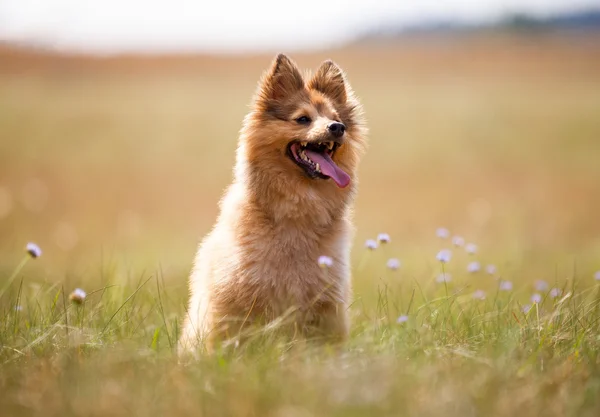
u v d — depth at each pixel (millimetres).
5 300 9000
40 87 53688
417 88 55406
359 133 7738
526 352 5766
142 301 8055
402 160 33875
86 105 47031
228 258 6578
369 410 4512
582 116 42562
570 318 6586
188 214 24734
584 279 11062
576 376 5227
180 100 49875
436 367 5250
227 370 5230
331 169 6844
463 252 14484
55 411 4516
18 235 20547
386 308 7984
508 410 4562
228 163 33719
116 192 27953
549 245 17109
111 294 8102
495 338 6152
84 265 12938
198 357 5758
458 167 32312
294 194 6762
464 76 61406
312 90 7711
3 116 42812
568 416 4527
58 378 5023
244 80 60188
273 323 5969
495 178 30156
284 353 5809
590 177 29844
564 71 62344
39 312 7145
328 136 6859
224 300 6531
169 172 31844
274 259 6578
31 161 33000
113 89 54219
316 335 6500
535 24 96875
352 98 8031
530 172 31109
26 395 4727
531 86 55438
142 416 4488
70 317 6742
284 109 7215
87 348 5969
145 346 5941
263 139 7000
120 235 20312
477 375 5117
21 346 6039
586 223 21688
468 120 42438
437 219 22734
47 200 26438
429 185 29016
